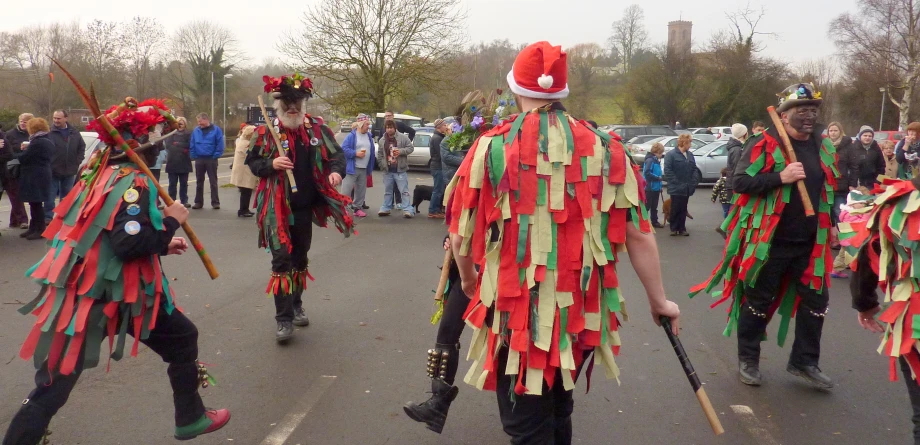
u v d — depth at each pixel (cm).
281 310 512
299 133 511
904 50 4597
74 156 1038
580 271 249
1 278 709
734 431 379
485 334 268
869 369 479
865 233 316
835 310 643
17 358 472
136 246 281
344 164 531
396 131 1225
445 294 362
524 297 248
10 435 280
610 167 253
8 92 3084
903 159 1067
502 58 3797
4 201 1411
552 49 257
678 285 740
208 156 1274
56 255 285
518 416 257
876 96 4841
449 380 351
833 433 379
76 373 291
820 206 425
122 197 284
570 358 248
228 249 888
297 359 480
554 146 250
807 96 417
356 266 799
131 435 362
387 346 511
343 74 3397
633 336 543
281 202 506
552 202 247
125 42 3478
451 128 411
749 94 4462
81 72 3284
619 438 368
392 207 1266
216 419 329
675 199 1077
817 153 428
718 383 449
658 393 430
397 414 394
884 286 315
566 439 290
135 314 291
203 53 5197
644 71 4722
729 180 1009
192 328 318
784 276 446
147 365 461
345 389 429
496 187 251
